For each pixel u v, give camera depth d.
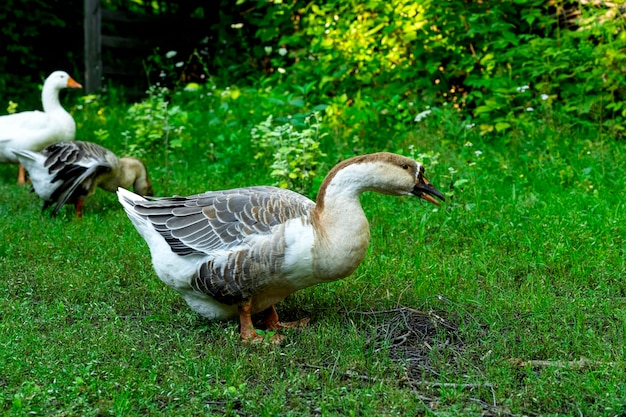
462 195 3.48
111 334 2.40
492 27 4.36
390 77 4.73
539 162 3.74
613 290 2.71
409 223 3.30
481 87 4.61
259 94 5.11
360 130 4.29
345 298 2.69
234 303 2.42
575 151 3.87
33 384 2.14
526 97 4.30
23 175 4.21
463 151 3.93
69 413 2.02
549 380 2.16
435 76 4.67
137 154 4.39
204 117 4.91
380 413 2.05
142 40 6.45
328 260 2.35
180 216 2.42
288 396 2.14
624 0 4.34
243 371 2.22
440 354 2.33
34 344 2.33
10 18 6.59
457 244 3.14
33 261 2.99
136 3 7.03
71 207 3.71
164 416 2.04
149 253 3.07
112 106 5.82
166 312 2.60
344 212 2.37
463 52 4.66
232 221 2.37
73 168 3.45
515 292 2.70
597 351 2.30
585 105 4.11
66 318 2.56
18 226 3.35
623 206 3.24
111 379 2.18
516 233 3.13
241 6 6.27
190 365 2.23
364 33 5.01
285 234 2.33
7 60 6.76
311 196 3.59
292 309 2.66
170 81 6.50
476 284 2.78
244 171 4.09
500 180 3.65
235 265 2.34
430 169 3.71
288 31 5.71
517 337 2.44
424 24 4.68
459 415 2.03
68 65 7.09
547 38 4.34
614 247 2.96
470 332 2.45
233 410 2.08
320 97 4.77
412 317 2.57
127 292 2.76
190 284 2.42
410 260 2.96
